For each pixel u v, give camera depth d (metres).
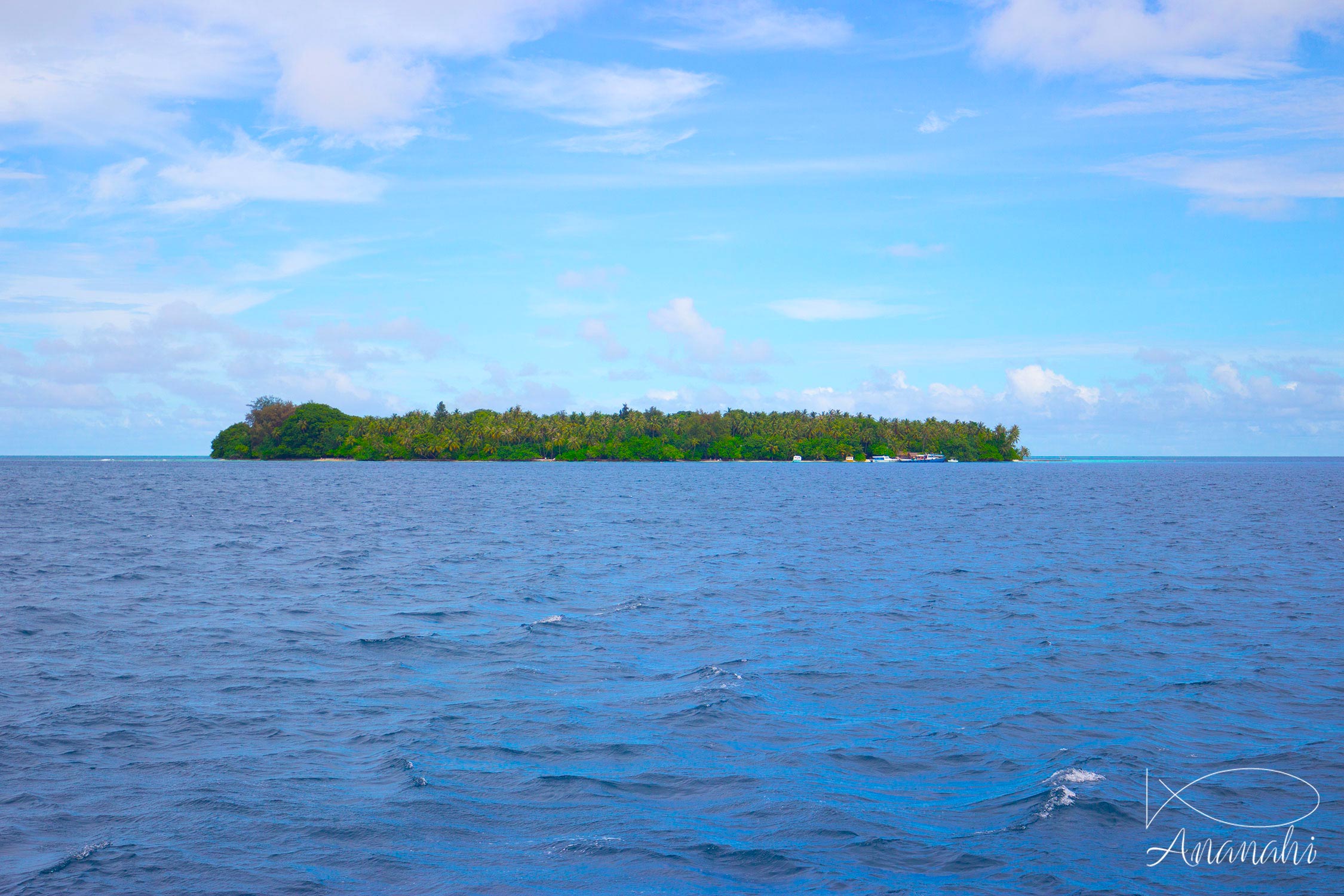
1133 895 10.52
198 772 14.04
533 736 15.86
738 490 127.44
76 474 196.25
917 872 11.05
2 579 34.53
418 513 77.25
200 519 68.75
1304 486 141.38
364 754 14.94
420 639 23.88
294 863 11.14
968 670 20.88
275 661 21.33
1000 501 98.69
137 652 22.25
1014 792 13.43
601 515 74.88
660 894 10.51
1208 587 33.94
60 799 12.91
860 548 49.06
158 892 10.37
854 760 14.78
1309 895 10.55
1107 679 20.02
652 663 21.48
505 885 10.70
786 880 10.84
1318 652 22.77
